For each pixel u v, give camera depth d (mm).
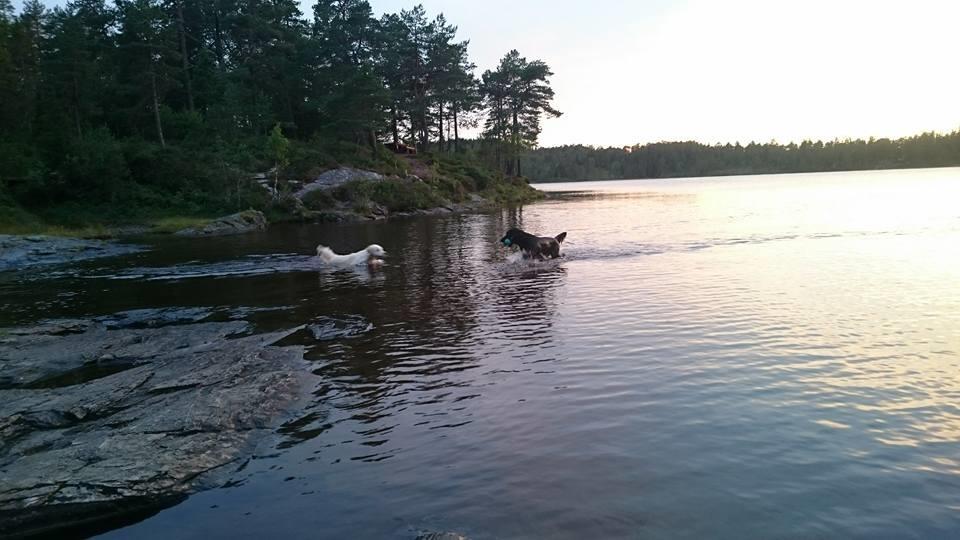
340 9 75250
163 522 5227
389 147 76312
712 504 4871
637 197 68125
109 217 42781
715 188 89500
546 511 4871
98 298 16219
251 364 9180
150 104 58031
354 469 5855
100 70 59500
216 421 7023
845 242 20906
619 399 7219
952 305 11211
